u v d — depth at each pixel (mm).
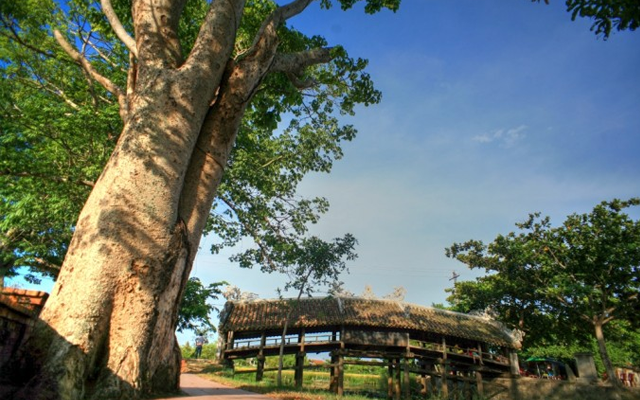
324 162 15969
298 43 10617
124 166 5270
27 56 12156
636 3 4980
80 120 10031
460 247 21625
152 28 6625
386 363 18078
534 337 21750
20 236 15797
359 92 11250
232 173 14156
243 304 22391
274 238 15633
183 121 5855
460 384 23031
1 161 9961
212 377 13102
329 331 21266
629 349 27641
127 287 4750
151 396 4824
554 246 18156
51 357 4121
